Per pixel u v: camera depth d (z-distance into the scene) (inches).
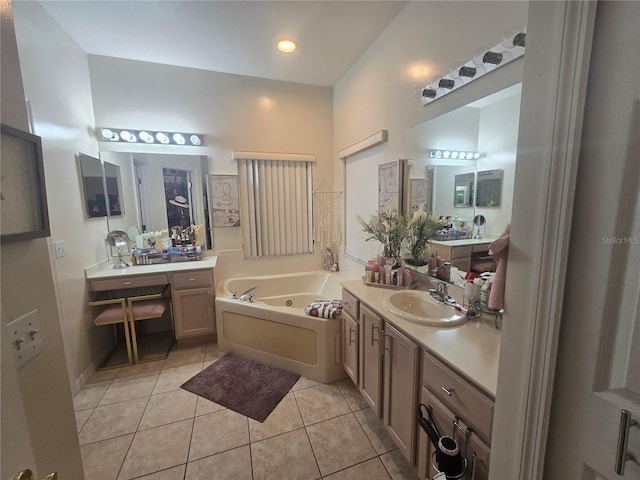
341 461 59.8
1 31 24.5
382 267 82.3
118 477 56.6
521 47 47.3
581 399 22.4
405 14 78.2
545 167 22.9
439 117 68.0
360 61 105.0
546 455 25.3
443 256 69.7
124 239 109.7
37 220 27.5
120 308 97.2
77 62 94.7
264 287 129.5
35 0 73.2
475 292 57.6
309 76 121.6
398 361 55.8
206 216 123.0
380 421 67.0
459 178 63.2
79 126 93.8
